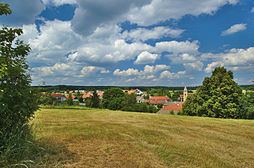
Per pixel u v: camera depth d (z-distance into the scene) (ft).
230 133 49.80
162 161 27.50
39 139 30.48
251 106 135.13
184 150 32.35
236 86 132.87
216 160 29.53
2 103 19.66
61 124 48.03
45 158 24.16
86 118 64.64
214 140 41.39
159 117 72.23
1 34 22.22
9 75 20.29
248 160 31.24
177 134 44.24
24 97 21.48
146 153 29.78
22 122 22.71
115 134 39.34
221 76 134.82
